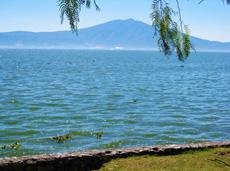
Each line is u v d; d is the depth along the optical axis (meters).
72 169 5.88
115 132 11.93
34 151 9.62
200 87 28.52
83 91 24.12
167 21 3.54
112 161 6.07
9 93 22.02
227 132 12.07
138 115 15.19
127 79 35.25
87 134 11.62
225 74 46.97
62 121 13.73
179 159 6.14
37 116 14.68
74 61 83.81
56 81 31.42
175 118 14.56
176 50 3.59
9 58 94.50
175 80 35.44
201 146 6.68
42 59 94.00
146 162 5.96
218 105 18.34
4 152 9.48
